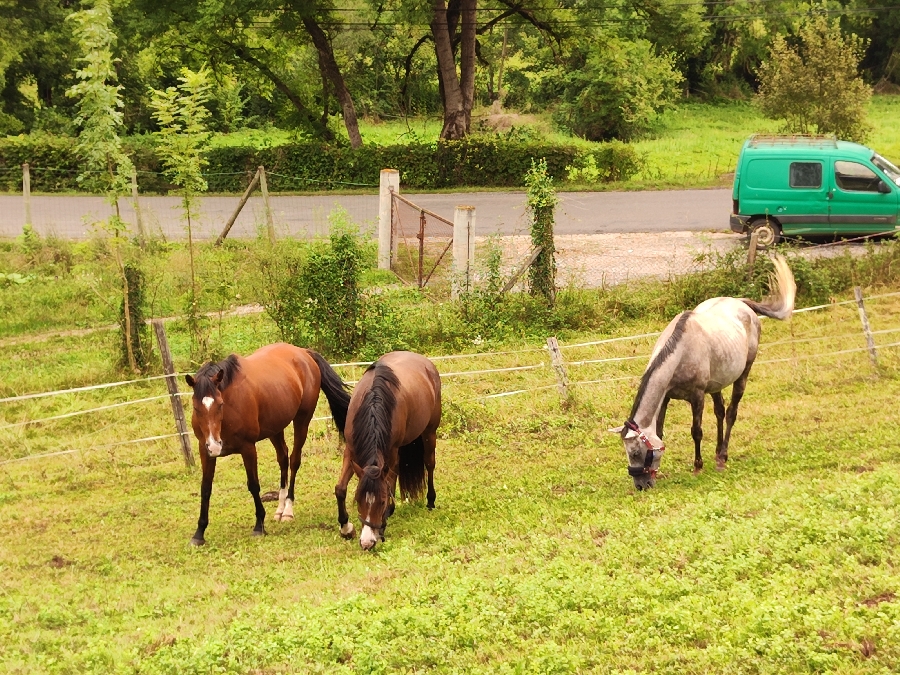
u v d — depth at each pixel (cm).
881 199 2297
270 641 684
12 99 5072
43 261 2244
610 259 2319
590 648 634
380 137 5194
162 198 3381
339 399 1084
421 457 1014
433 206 3138
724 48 7312
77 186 3622
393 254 2267
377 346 1700
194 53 3897
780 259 1180
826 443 1135
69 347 1795
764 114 4059
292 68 4425
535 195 1809
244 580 848
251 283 1878
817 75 3812
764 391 1442
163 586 852
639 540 819
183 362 1678
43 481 1243
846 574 685
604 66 5309
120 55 3969
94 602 813
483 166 3647
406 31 4000
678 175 3903
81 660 684
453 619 699
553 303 1831
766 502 870
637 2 4016
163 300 2006
